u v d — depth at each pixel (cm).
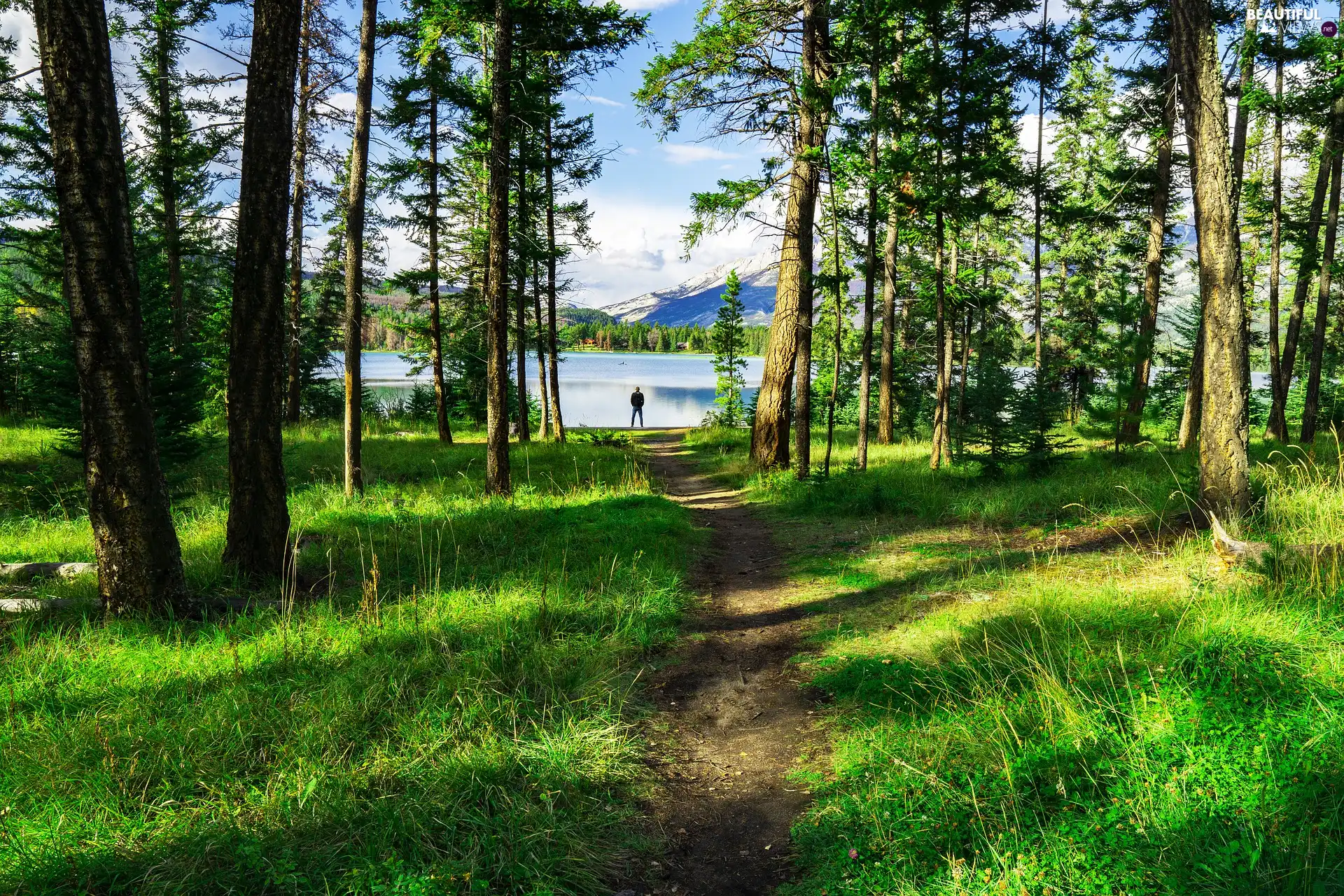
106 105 547
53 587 688
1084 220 1750
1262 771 286
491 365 1294
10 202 1902
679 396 7012
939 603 639
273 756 375
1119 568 652
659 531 999
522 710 448
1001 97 1457
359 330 1223
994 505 1020
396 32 1477
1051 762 331
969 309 2000
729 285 3931
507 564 837
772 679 542
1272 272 1781
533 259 1825
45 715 404
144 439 585
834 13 1348
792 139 1502
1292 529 644
